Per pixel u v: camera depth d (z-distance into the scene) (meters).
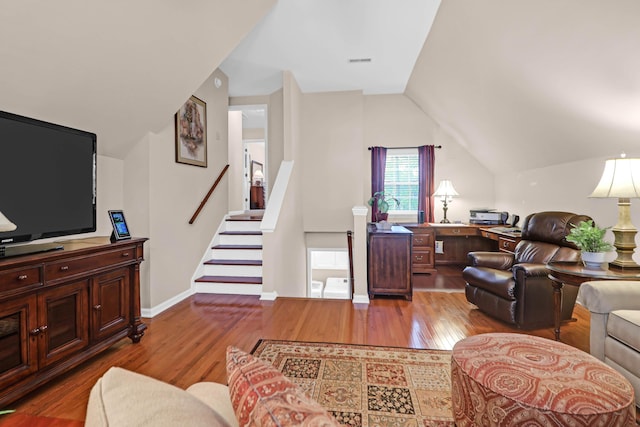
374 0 2.93
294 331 2.81
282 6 3.02
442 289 4.24
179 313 3.26
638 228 2.80
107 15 1.95
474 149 5.19
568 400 1.16
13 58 1.78
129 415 0.50
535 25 2.38
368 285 3.74
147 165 3.13
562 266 2.52
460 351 1.53
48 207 2.08
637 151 2.73
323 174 5.39
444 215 5.38
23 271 1.71
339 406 1.79
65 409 1.76
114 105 2.56
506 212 4.99
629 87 2.27
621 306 1.87
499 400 1.23
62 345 1.96
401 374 2.11
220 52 2.91
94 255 2.16
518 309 2.79
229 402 0.87
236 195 5.92
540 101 3.06
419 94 5.03
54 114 2.24
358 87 5.18
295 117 4.84
